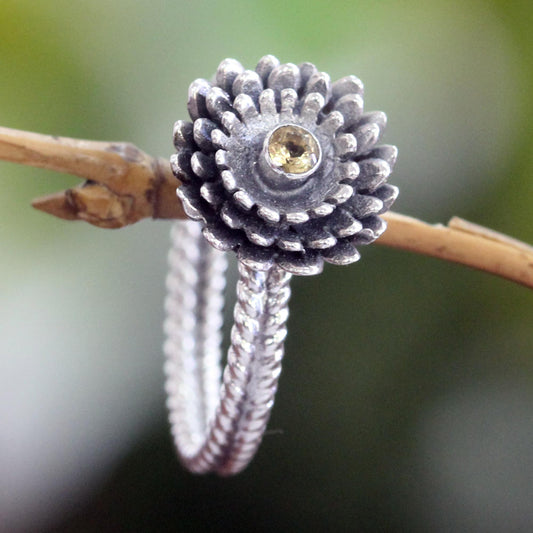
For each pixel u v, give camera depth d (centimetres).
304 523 23
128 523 23
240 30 23
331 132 19
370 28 23
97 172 20
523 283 21
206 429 22
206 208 19
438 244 21
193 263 22
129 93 23
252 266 19
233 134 19
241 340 20
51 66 23
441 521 23
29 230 23
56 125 23
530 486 23
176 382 23
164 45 23
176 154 19
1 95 23
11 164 23
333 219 19
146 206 20
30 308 23
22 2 23
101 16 23
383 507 23
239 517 23
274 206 19
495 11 23
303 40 23
